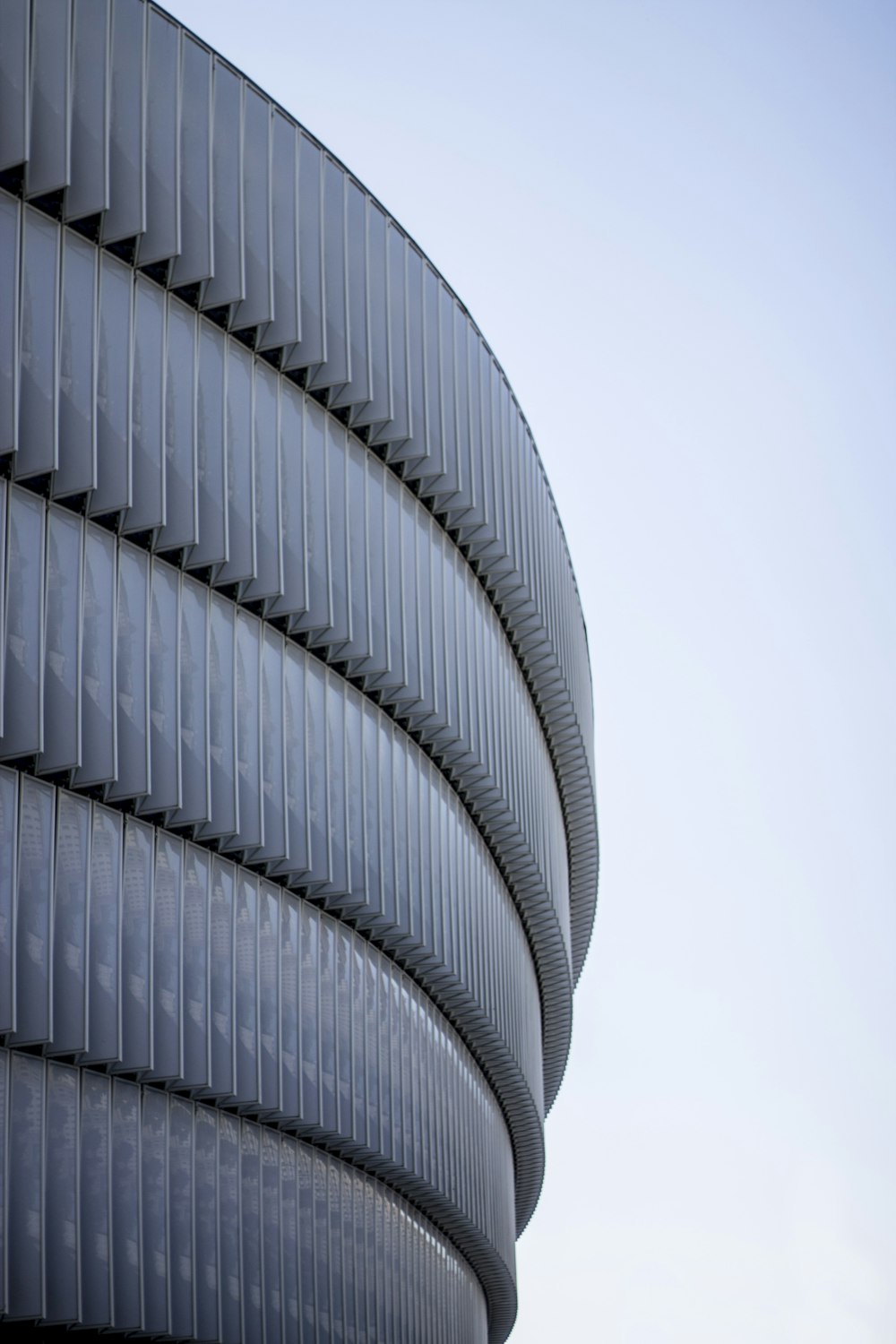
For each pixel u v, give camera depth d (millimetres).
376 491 27406
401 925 27766
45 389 19516
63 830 20000
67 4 20047
